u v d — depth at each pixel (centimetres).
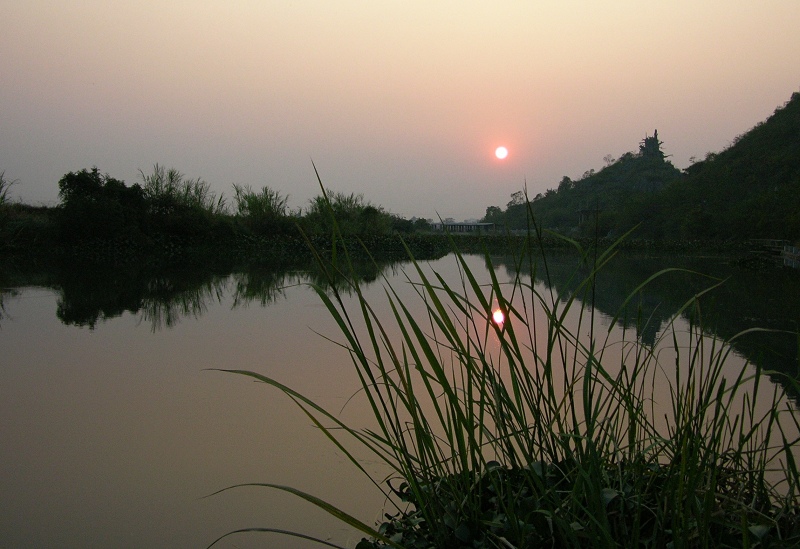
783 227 3194
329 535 203
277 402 348
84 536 206
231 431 301
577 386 305
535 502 141
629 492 144
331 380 390
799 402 306
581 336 500
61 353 477
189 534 206
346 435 290
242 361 447
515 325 559
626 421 227
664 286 1137
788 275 1495
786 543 118
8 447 283
